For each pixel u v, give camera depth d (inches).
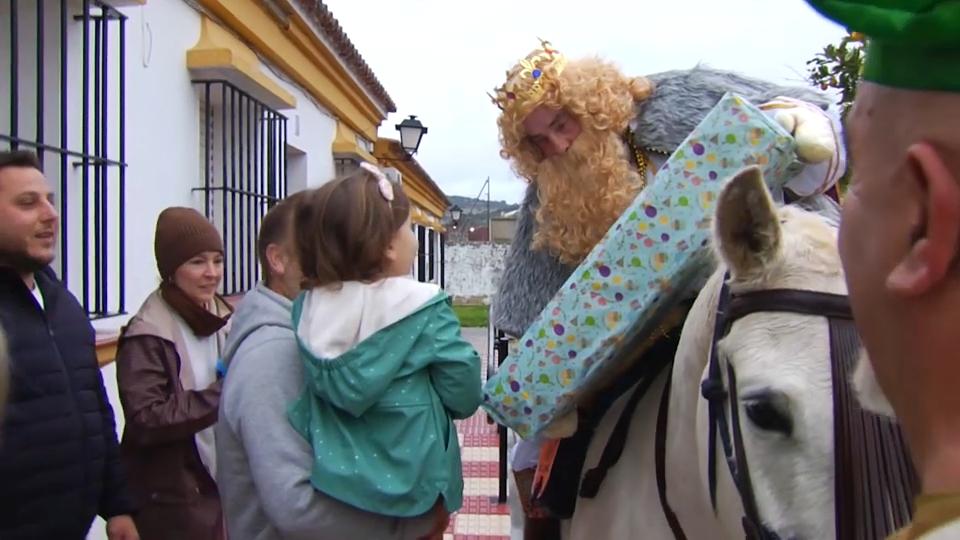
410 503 69.1
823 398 45.8
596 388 75.5
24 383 74.5
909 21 22.0
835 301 48.4
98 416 84.8
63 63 117.9
